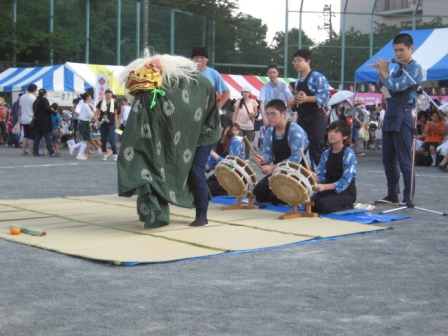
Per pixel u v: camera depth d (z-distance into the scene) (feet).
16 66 113.19
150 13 120.57
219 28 130.52
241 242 28.40
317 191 33.83
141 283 23.86
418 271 25.58
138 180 29.40
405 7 120.06
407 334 20.27
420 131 63.98
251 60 131.03
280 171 32.89
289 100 37.68
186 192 30.89
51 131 68.13
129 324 20.61
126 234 29.32
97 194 39.81
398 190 37.29
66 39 113.29
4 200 36.68
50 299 22.54
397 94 36.47
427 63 65.26
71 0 115.44
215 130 31.22
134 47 119.96
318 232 30.17
